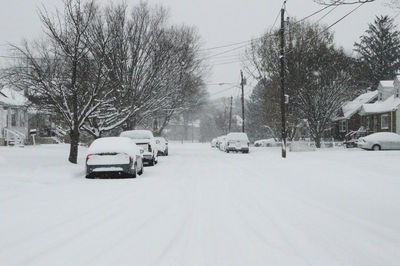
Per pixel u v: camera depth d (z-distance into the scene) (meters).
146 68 33.91
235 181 15.58
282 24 27.27
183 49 38.78
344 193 12.07
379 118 47.69
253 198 11.41
